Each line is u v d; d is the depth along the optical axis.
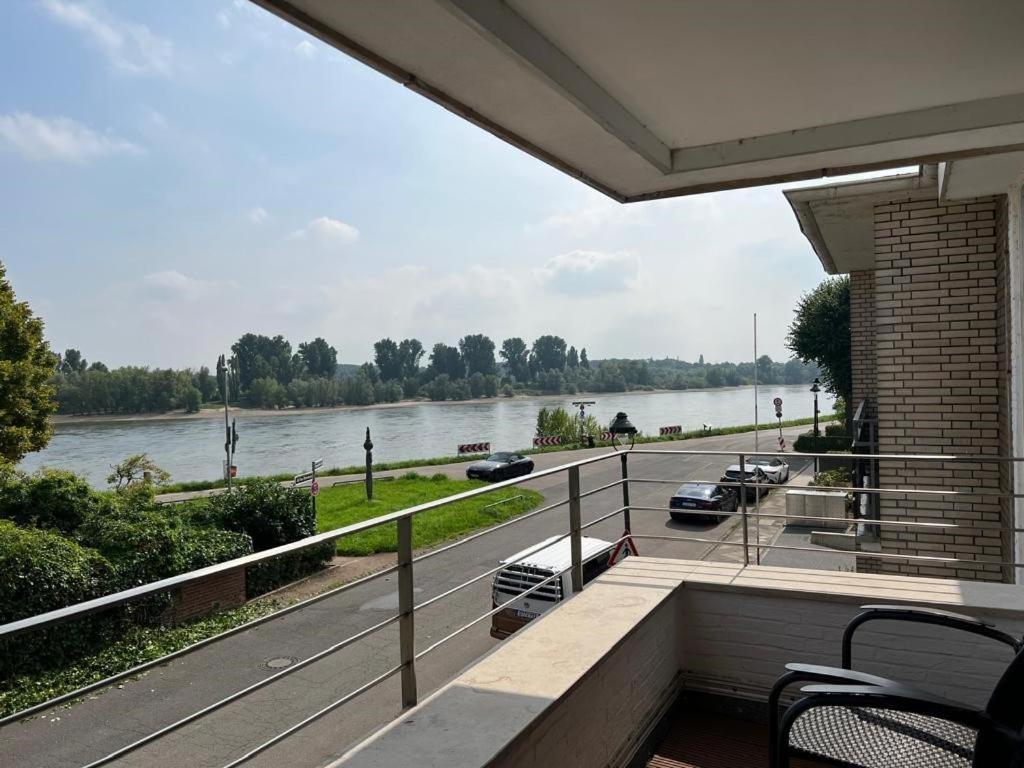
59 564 8.83
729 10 2.24
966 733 1.86
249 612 11.21
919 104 3.03
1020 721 1.50
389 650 9.29
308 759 6.50
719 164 3.44
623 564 3.73
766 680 3.28
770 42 2.46
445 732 2.01
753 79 2.75
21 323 20.78
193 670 8.56
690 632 3.44
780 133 3.32
